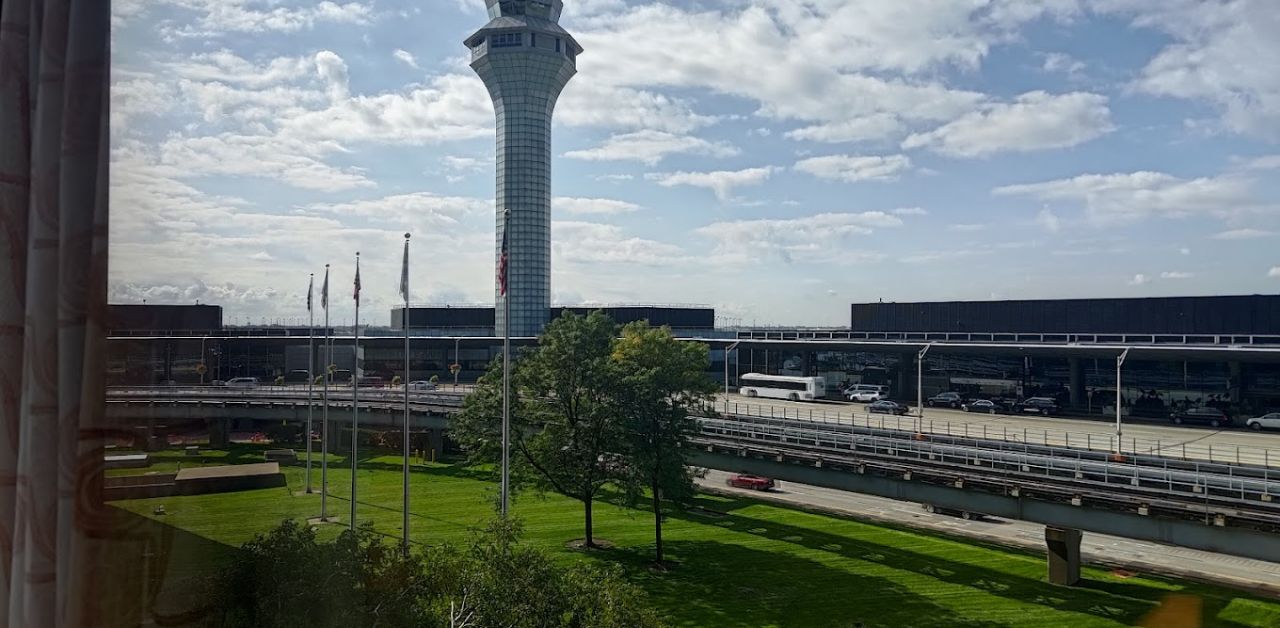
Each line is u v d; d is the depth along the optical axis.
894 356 90.56
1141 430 60.81
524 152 129.00
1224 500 29.78
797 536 43.66
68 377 4.52
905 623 31.22
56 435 4.52
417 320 123.50
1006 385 81.44
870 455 41.53
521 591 16.27
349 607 8.98
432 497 49.03
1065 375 77.44
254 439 30.95
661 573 36.91
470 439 43.19
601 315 42.28
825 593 34.53
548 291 131.38
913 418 69.75
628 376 38.88
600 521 46.19
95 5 4.66
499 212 131.12
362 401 62.47
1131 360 71.75
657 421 39.50
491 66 126.88
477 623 14.75
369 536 12.06
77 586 4.53
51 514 4.49
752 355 103.75
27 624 4.43
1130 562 39.72
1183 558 40.59
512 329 126.56
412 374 107.88
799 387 88.75
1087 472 35.50
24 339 4.65
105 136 4.65
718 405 81.62
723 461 46.19
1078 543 36.19
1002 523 47.47
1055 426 63.16
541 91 129.12
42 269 4.55
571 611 16.92
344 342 102.19
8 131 4.71
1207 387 67.00
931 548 41.66
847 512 49.78
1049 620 31.70
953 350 76.81
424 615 12.41
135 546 4.75
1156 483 33.47
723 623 30.95
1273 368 63.00
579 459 40.88
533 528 44.28
